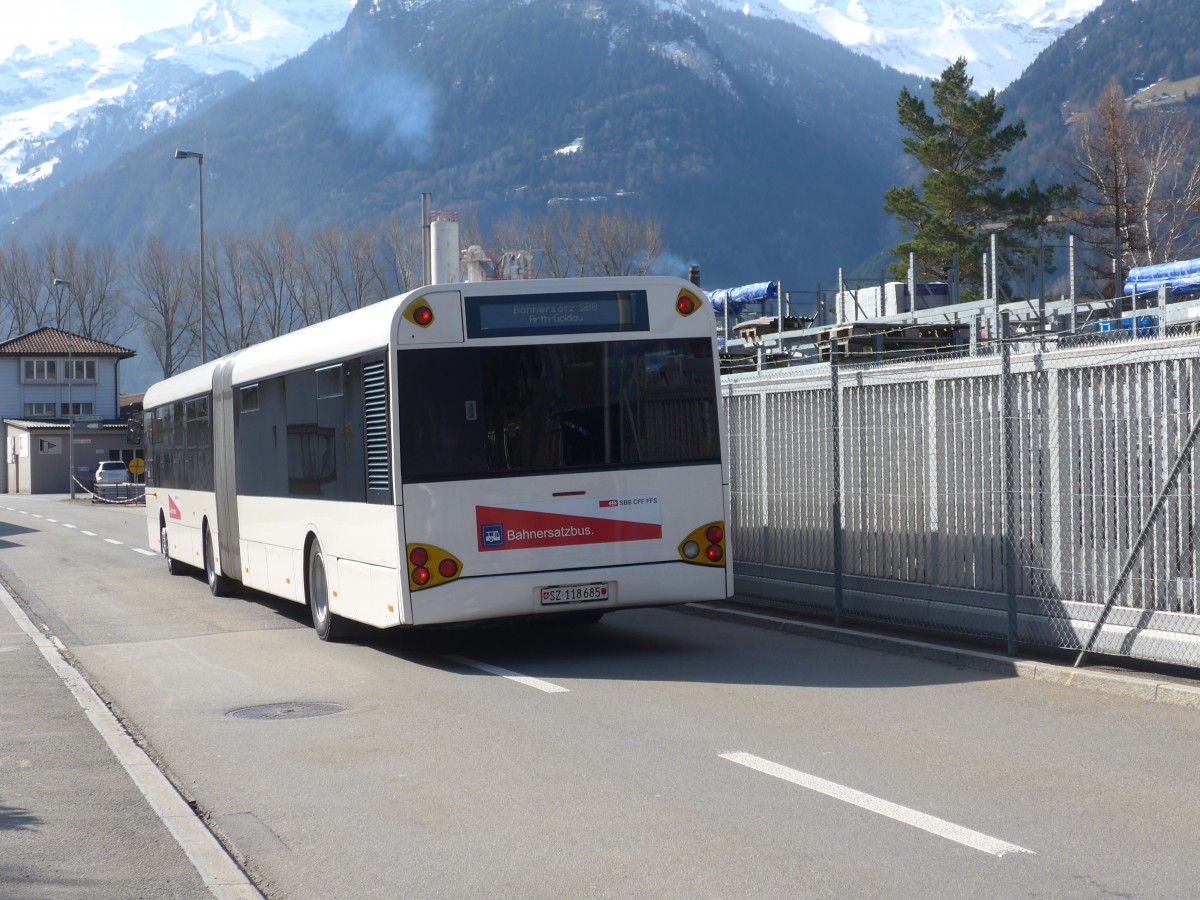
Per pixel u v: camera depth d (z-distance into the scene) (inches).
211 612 661.3
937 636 479.5
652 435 467.5
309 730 357.1
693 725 346.0
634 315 468.1
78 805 278.7
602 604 460.1
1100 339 753.0
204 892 219.9
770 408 584.7
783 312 1320.1
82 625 619.2
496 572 452.1
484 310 456.4
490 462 453.1
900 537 496.1
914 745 314.5
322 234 4269.2
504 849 240.8
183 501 820.0
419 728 353.7
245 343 4286.4
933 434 475.5
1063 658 421.1
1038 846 232.2
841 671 428.1
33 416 3627.0
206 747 341.4
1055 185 2215.8
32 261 5017.2
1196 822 245.4
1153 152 2481.5
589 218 3821.4
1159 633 378.9
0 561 1047.6
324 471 524.4
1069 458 411.5
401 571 447.2
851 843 236.7
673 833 246.4
